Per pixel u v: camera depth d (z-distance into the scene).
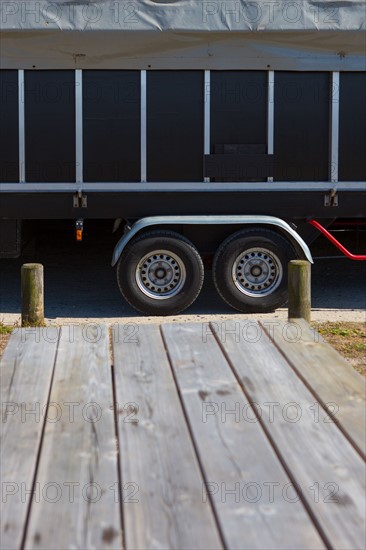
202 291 9.82
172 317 8.47
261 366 3.40
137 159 8.35
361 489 2.33
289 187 8.49
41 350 3.68
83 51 8.14
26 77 8.18
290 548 2.04
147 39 8.12
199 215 8.47
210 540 2.09
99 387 3.21
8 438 2.71
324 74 8.41
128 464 2.52
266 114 8.39
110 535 2.12
